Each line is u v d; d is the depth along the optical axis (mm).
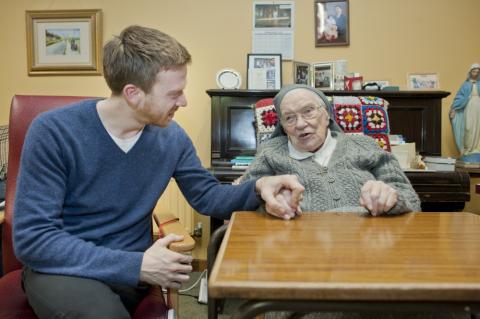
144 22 2775
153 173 1097
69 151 966
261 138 2211
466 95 2438
